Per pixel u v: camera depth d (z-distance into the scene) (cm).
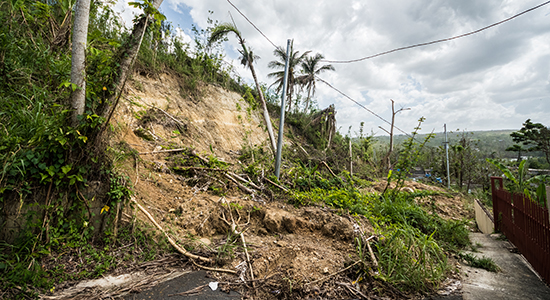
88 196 369
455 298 345
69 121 355
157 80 914
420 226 630
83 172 357
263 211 540
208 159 691
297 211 589
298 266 389
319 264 400
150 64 900
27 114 368
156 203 488
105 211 376
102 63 371
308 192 723
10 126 355
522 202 512
